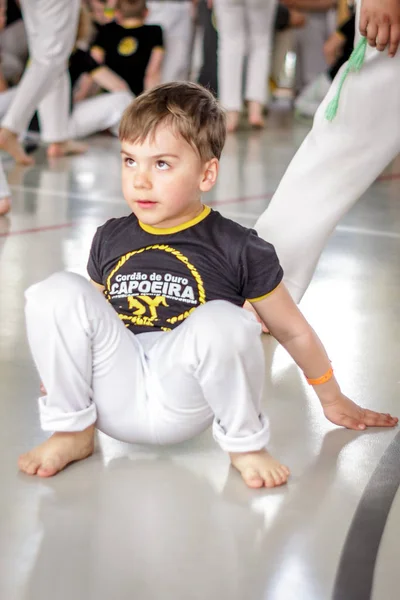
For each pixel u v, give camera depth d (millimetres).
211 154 1801
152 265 1808
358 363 2346
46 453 1741
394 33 2205
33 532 1516
